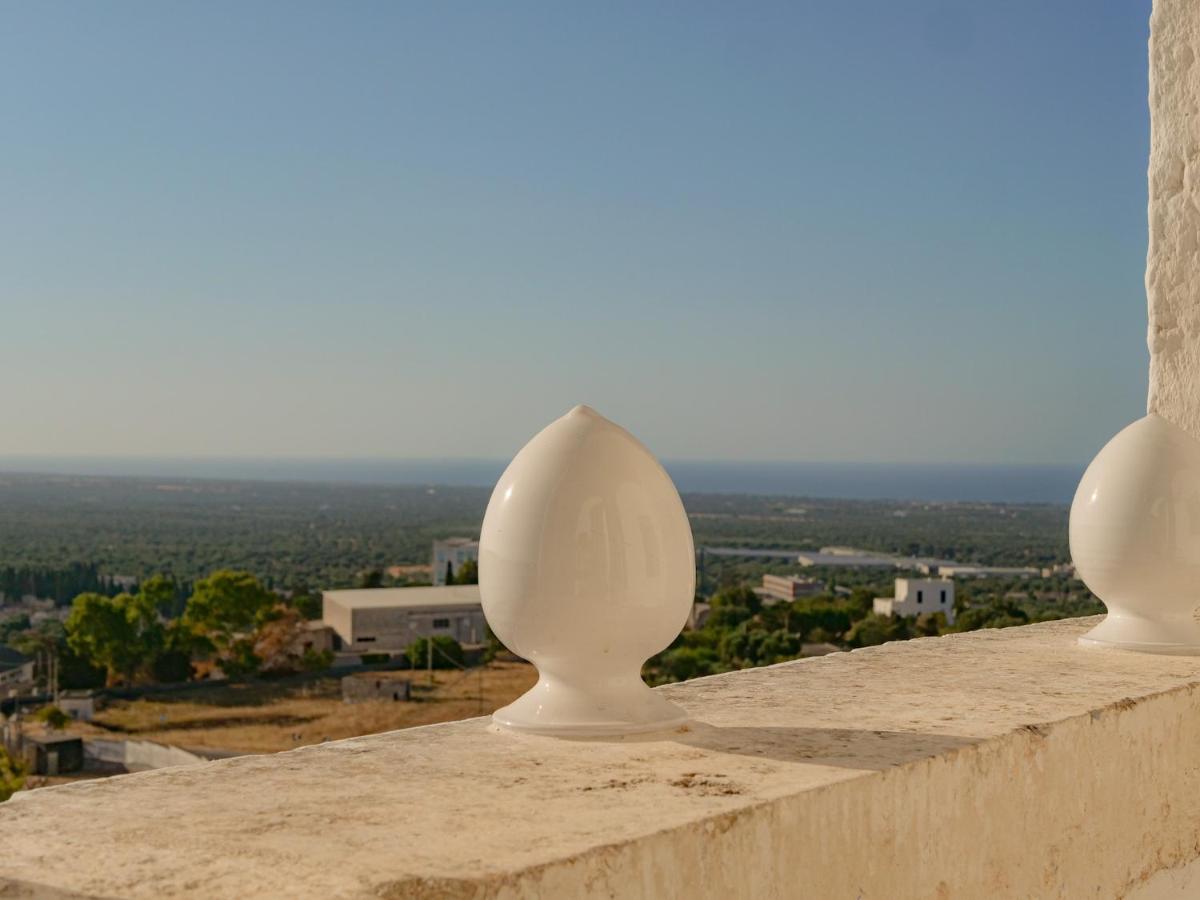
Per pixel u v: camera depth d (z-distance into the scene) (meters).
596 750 1.31
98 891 0.85
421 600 58.41
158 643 51.84
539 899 0.91
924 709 1.58
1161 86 2.81
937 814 1.30
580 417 1.36
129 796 1.12
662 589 1.34
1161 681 1.82
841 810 1.18
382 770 1.22
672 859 1.01
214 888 0.86
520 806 1.08
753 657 30.22
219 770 1.22
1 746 37.22
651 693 1.44
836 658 2.08
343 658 51.84
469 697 42.22
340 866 0.90
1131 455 2.16
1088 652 2.14
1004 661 2.04
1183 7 2.78
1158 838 1.73
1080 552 2.22
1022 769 1.44
